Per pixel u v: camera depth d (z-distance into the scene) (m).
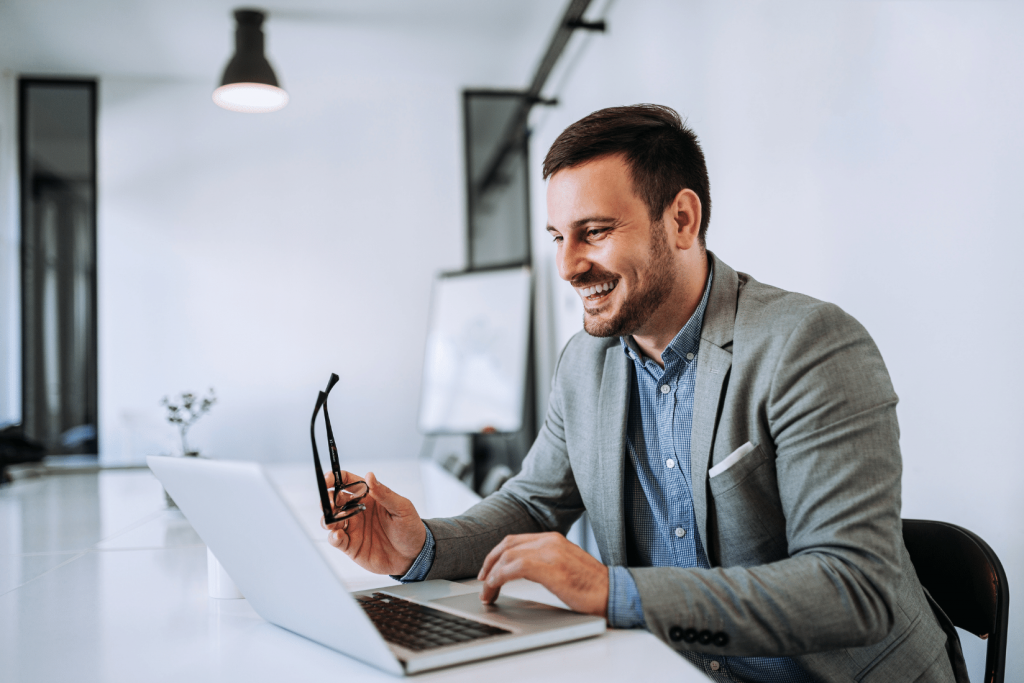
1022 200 1.31
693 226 1.00
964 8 1.44
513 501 1.17
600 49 3.85
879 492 0.83
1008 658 1.36
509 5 4.21
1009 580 1.37
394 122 5.26
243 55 4.10
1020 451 1.33
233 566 0.84
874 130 1.73
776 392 0.91
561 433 1.20
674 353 1.03
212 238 5.01
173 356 4.91
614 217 0.94
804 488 0.86
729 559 0.98
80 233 4.91
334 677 0.68
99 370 4.83
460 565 1.02
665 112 1.01
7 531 1.73
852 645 0.78
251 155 5.09
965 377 1.46
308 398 5.04
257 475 0.63
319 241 5.12
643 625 0.77
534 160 5.37
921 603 0.97
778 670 1.00
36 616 0.96
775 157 2.19
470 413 4.73
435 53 4.82
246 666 0.73
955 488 1.50
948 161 1.50
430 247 5.25
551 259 4.98
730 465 0.94
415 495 2.12
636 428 1.09
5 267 4.74
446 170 5.30
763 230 2.27
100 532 1.69
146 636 0.85
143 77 5.00
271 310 5.04
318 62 4.92
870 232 1.76
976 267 1.42
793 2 2.06
